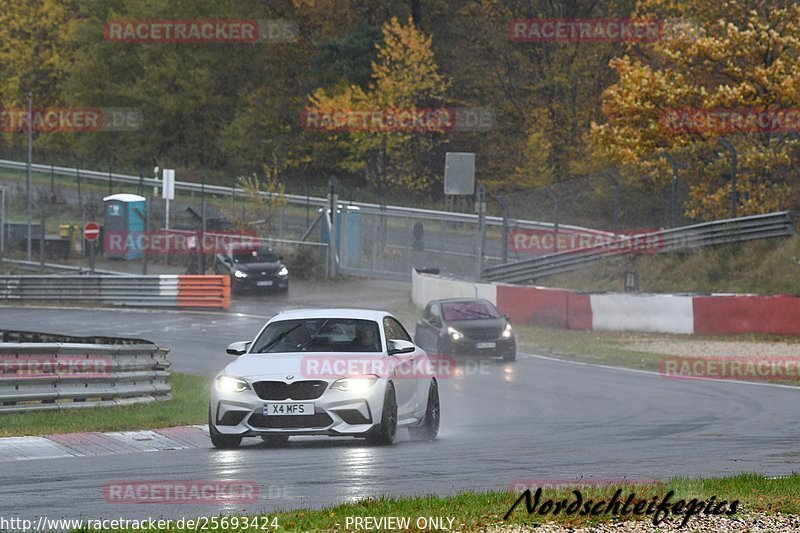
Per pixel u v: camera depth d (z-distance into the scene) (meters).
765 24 154.75
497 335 92.75
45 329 122.88
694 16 164.88
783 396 69.75
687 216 150.75
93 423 53.31
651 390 74.06
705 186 148.62
